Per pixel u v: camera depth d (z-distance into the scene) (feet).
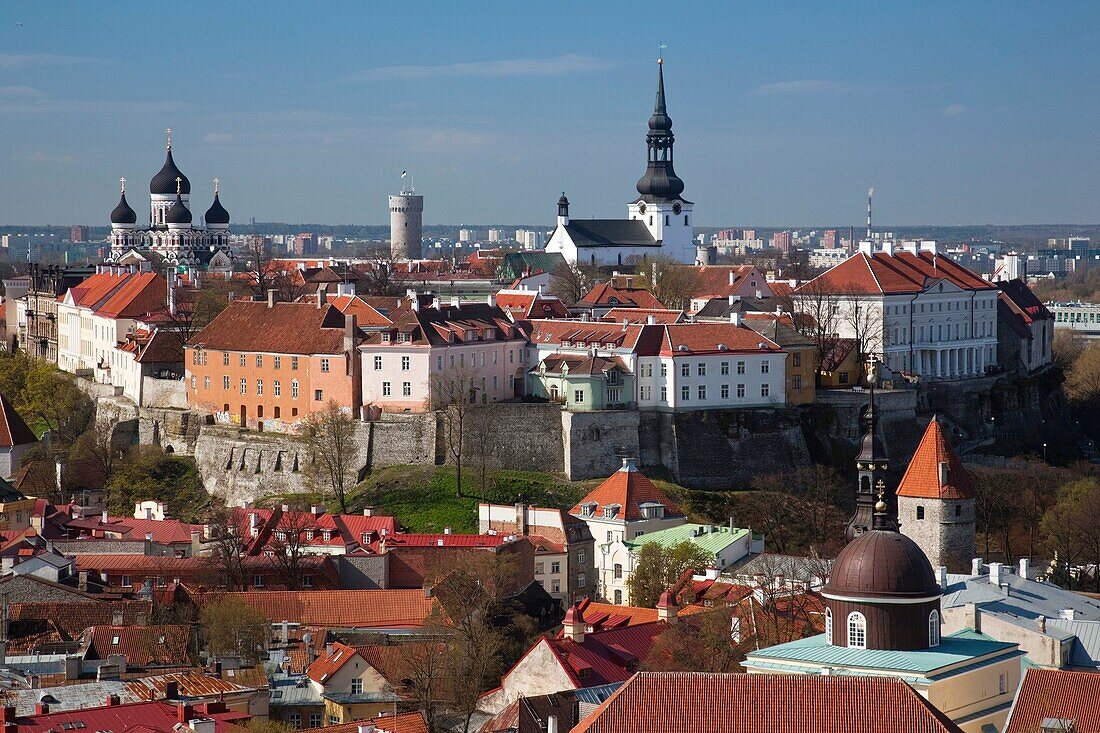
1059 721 504.02
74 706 611.06
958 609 641.40
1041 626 634.43
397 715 643.86
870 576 568.00
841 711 471.62
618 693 485.15
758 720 472.85
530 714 597.11
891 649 565.12
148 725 569.23
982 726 553.64
